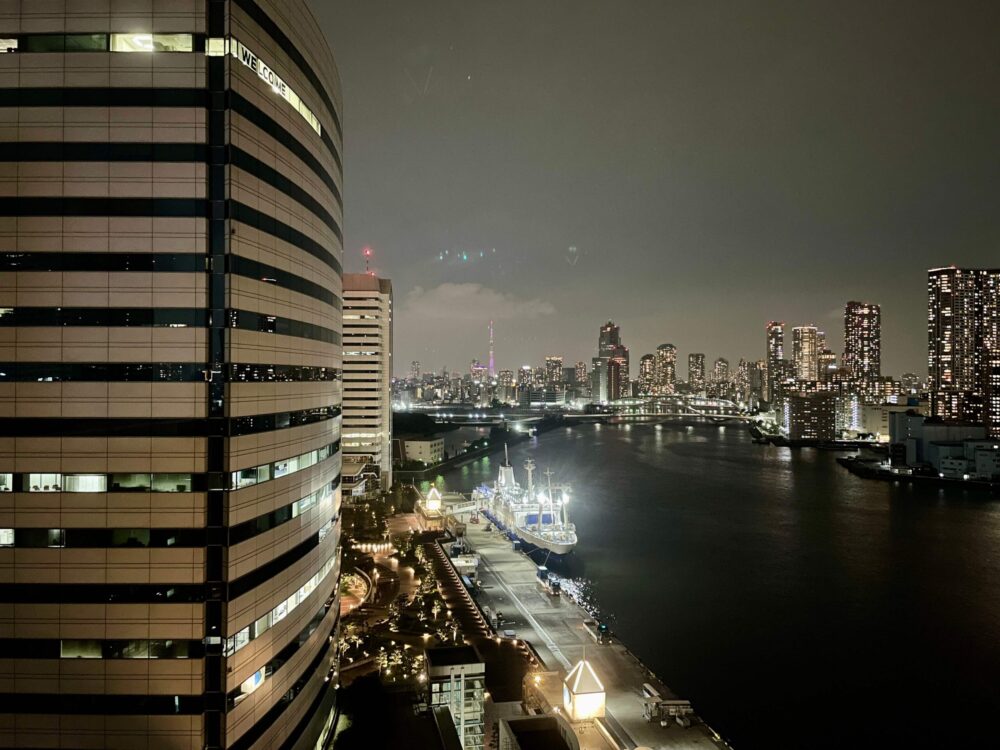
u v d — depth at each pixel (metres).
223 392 46.88
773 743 81.38
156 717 46.53
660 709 80.19
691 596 131.62
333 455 67.44
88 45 46.91
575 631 107.81
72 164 46.75
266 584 51.28
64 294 46.62
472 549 164.50
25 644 46.78
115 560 46.62
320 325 62.53
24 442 46.47
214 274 47.19
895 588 137.38
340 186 71.69
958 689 94.75
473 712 68.81
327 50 64.62
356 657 86.94
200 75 47.06
